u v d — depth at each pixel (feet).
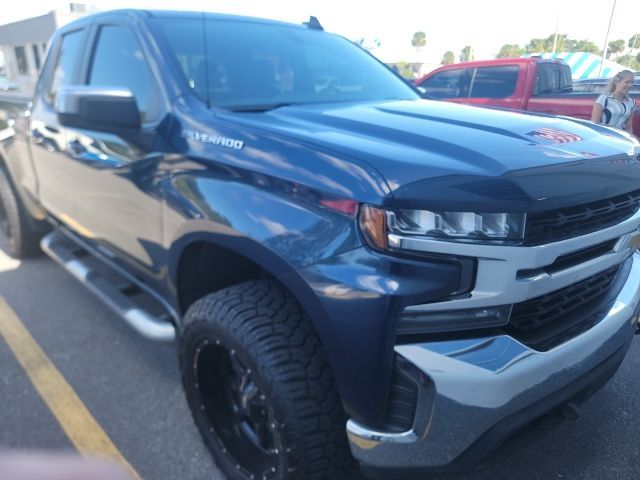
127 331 10.96
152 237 7.91
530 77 24.80
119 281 12.52
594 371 6.18
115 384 9.21
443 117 7.11
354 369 5.15
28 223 13.99
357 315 4.99
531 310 5.59
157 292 8.91
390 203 4.88
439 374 4.90
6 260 14.85
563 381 5.65
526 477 7.23
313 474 5.81
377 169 5.08
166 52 8.14
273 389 5.69
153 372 9.57
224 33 9.07
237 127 6.68
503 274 5.00
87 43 10.12
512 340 5.22
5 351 10.23
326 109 7.79
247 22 9.75
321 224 5.35
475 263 4.96
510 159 5.41
